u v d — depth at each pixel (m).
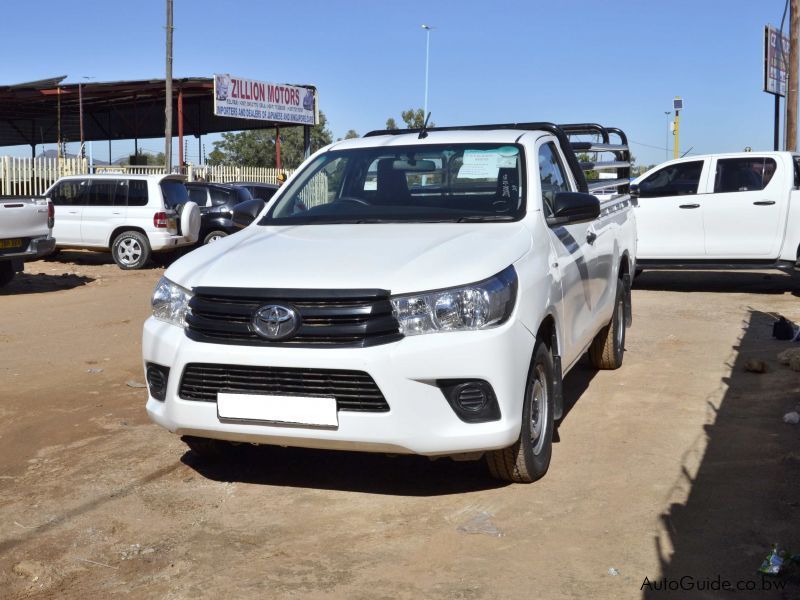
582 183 6.28
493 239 4.48
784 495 4.39
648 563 3.67
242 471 4.94
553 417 4.80
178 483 4.77
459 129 6.12
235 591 3.52
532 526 4.07
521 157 5.25
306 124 34.22
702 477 4.68
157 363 4.39
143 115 39.31
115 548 3.96
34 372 7.50
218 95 29.75
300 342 4.01
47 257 18.09
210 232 18.45
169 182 16.92
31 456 5.25
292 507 4.40
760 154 11.91
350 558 3.79
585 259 5.67
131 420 5.98
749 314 10.25
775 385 6.64
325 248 4.47
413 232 4.68
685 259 12.20
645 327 9.45
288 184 5.64
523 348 4.20
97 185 16.73
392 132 6.21
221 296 4.17
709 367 7.36
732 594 3.40
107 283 14.29
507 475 4.54
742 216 11.75
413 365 3.93
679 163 12.34
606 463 4.92
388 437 3.96
